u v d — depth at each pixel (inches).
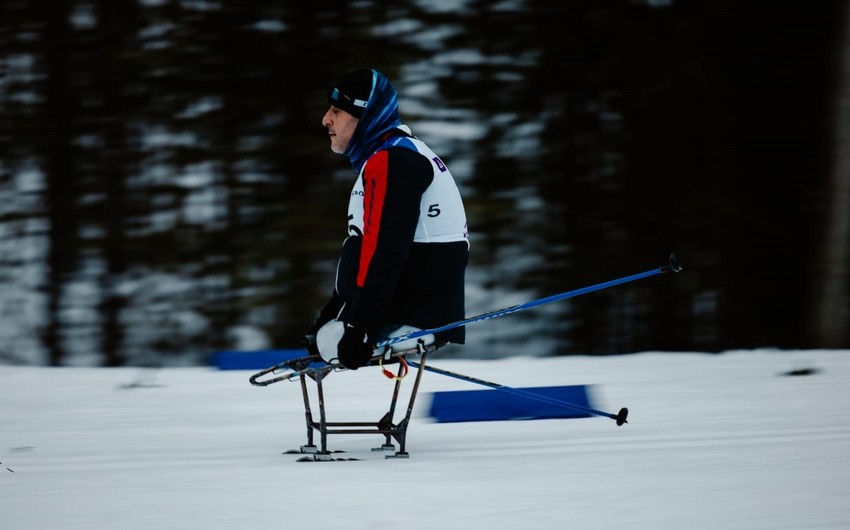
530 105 1234.6
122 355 1197.1
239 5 1240.8
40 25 1230.3
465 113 1226.6
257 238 1206.9
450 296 480.4
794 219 1254.3
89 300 1205.1
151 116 1226.0
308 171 1223.5
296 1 1243.2
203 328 1192.2
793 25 1251.8
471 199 1210.0
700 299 1232.8
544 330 1208.2
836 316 1179.3
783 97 1259.2
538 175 1224.2
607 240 1226.6
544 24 1240.2
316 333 503.5
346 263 484.7
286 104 1234.0
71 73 1229.1
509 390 513.7
